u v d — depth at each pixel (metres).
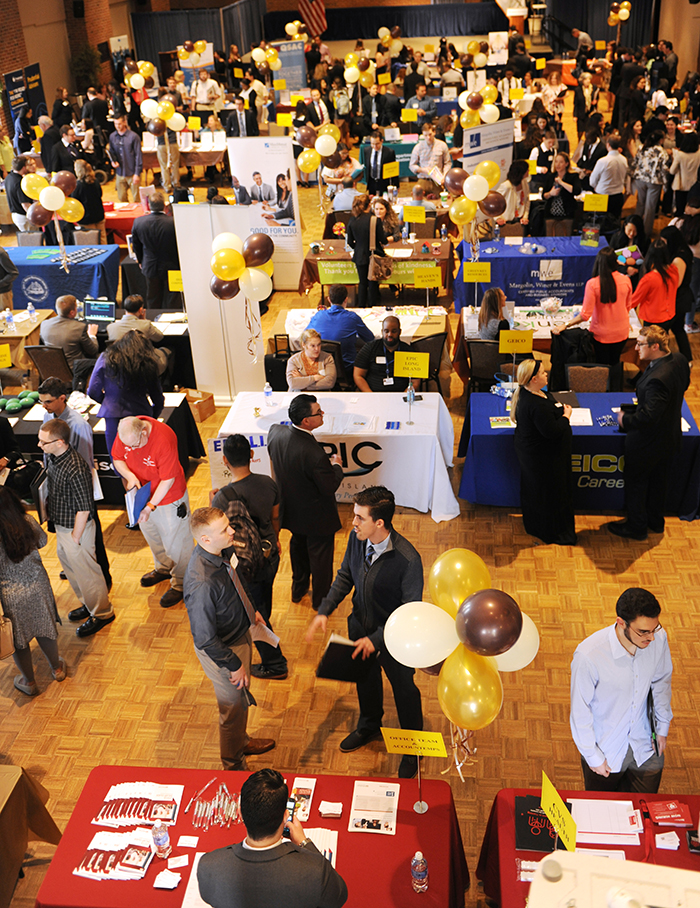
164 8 27.77
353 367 7.26
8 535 4.55
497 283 9.33
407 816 3.26
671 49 19.70
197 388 8.34
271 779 2.62
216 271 6.61
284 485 5.09
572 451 6.25
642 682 3.31
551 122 14.48
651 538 6.23
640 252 8.98
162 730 4.81
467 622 2.82
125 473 5.36
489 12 29.31
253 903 2.60
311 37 25.75
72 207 9.45
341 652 3.67
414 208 10.16
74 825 3.29
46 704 5.02
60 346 7.69
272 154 10.36
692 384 8.16
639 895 1.93
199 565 3.86
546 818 3.20
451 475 7.01
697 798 3.25
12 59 17.33
